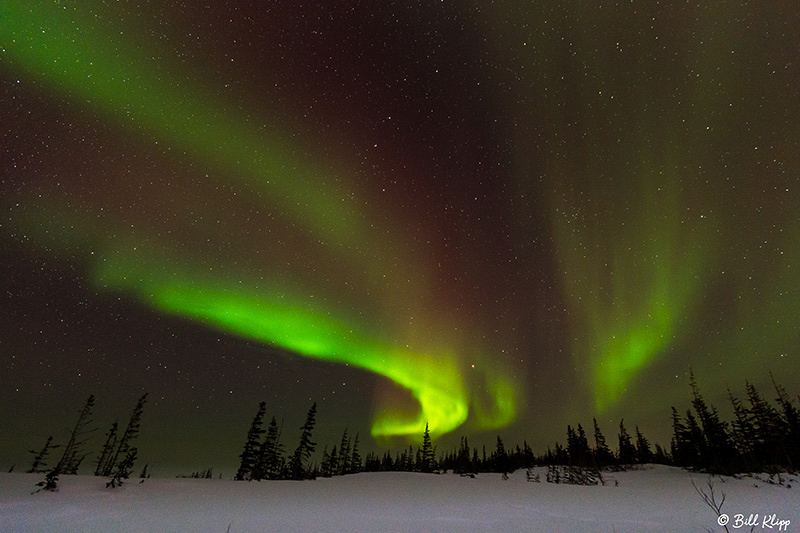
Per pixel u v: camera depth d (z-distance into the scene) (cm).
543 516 1343
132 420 2597
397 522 1241
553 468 3897
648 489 2286
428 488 2355
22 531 1067
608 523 1196
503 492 2138
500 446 6631
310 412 4222
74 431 2327
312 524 1198
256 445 3869
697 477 2966
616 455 5609
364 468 7175
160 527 1117
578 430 5959
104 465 2553
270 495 1947
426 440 6812
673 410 5172
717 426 4288
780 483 2323
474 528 1148
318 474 4253
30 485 1792
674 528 1106
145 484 2044
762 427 3975
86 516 1259
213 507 1506
